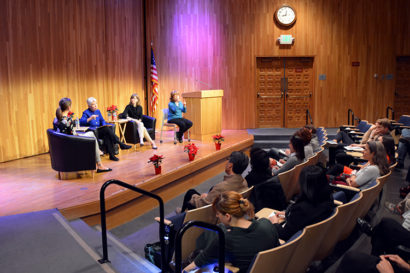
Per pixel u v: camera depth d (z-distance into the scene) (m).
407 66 11.66
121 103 10.09
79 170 5.78
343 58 11.48
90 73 8.99
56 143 5.65
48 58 7.93
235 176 4.06
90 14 8.91
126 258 3.49
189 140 9.34
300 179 3.15
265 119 11.88
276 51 11.38
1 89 7.04
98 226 4.90
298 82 11.70
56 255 3.37
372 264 2.28
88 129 7.44
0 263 3.20
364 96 11.66
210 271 2.85
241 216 2.73
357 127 8.92
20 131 7.45
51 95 8.04
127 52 10.25
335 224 3.24
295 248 2.64
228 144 8.95
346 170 5.39
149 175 6.15
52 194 5.13
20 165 6.91
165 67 11.15
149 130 8.91
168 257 3.62
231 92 11.49
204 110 9.25
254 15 11.21
